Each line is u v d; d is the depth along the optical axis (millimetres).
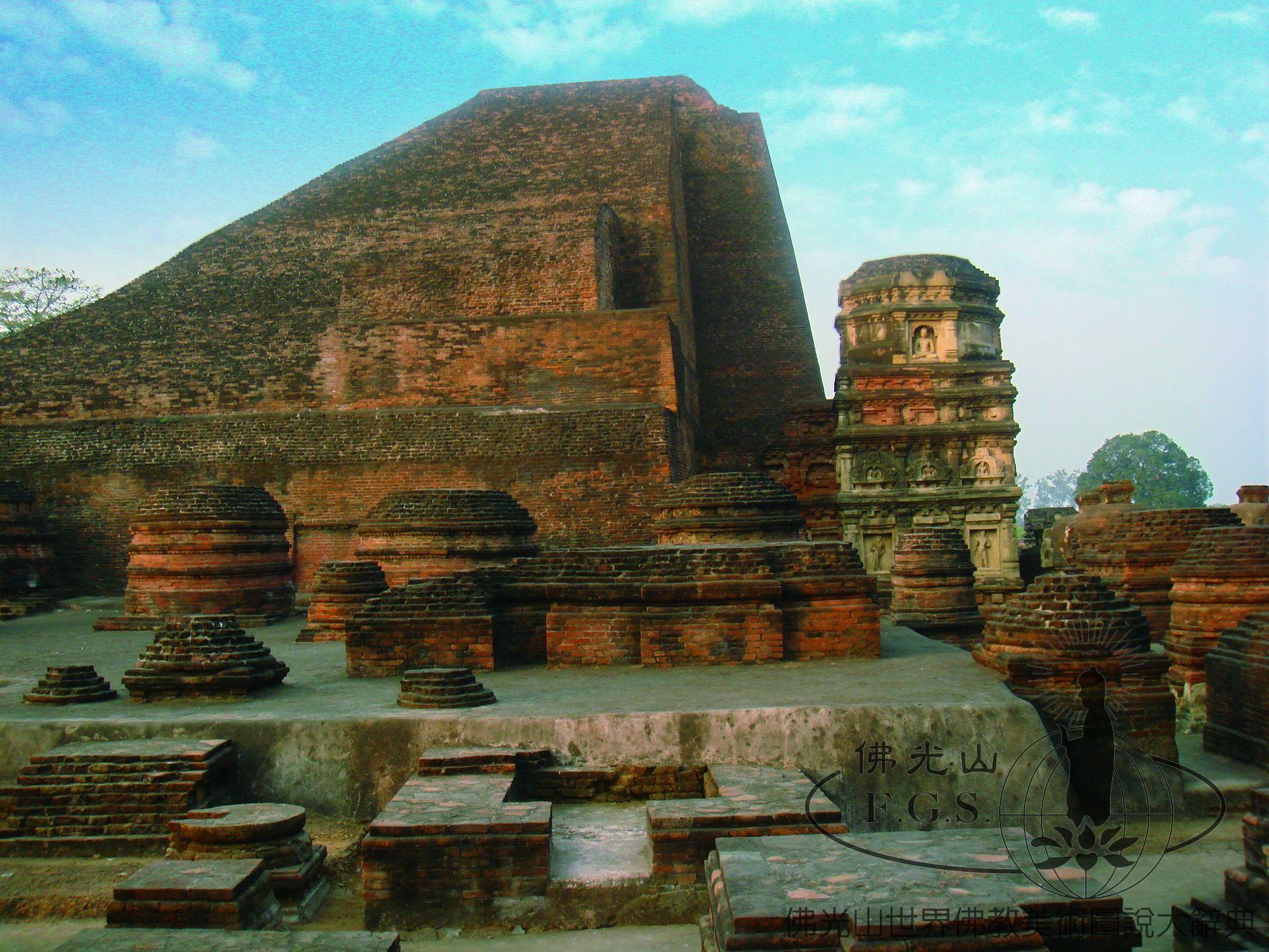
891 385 29000
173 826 8531
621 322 27828
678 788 9664
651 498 25531
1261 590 13742
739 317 37688
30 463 27969
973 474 28641
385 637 13094
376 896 7805
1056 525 22172
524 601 13516
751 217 39562
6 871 8703
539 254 31328
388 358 28328
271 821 8336
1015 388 28656
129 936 6109
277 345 29188
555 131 38438
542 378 27672
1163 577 17938
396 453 26641
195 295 31312
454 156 37438
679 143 41094
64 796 9242
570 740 9797
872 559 28672
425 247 32406
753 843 6965
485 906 7777
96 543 27266
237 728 10070
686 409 30234
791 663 12805
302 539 26484
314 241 33188
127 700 11477
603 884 7840
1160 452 64375
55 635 19953
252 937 6062
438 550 18641
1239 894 6891
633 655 13086
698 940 7449
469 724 9891
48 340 30094
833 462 32000
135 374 29188
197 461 27328
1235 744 11016
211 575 21078
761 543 14359
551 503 25812
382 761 9867
